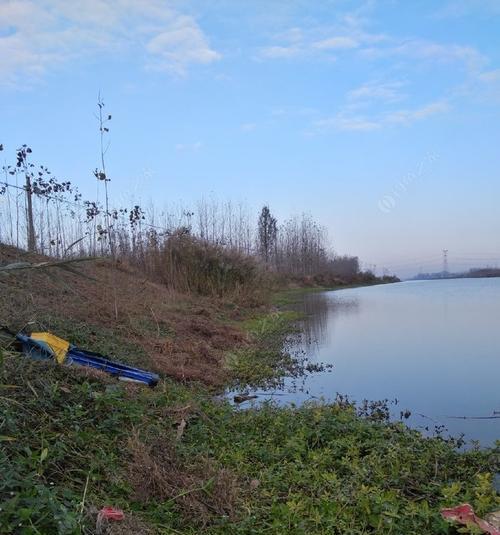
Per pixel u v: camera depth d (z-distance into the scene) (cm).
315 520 301
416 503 342
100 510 274
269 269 2064
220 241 1756
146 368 630
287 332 1212
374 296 2666
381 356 894
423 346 984
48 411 363
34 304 636
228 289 1579
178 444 380
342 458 397
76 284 902
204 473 346
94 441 351
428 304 2006
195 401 508
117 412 398
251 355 879
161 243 1548
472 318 1451
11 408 339
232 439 436
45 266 357
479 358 855
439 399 616
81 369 453
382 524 302
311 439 443
